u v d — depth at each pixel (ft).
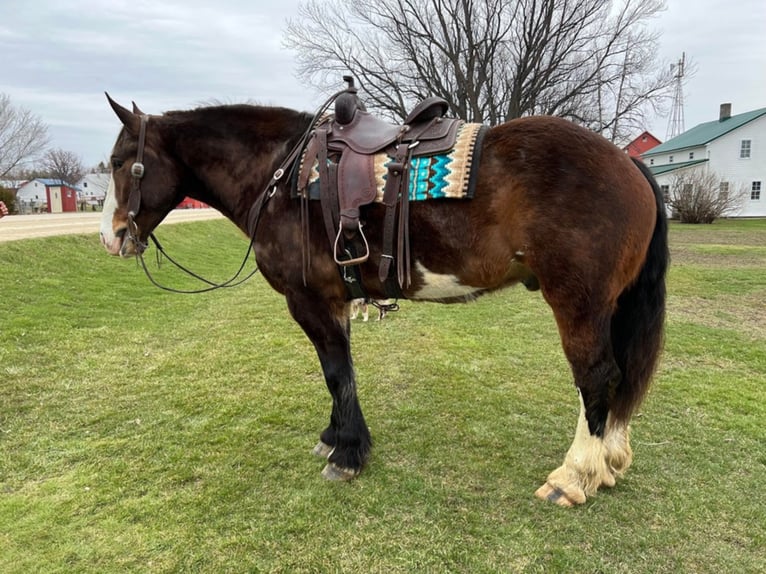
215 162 8.14
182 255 38.01
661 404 10.58
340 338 7.76
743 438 9.02
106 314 19.29
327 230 6.88
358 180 6.63
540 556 6.06
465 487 7.55
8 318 17.17
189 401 10.96
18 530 6.58
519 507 7.02
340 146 6.95
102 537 6.46
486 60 60.85
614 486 7.47
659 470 7.95
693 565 5.90
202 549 6.23
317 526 6.64
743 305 21.25
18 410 10.44
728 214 92.99
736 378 12.22
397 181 6.46
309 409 10.49
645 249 6.40
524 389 11.57
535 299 23.06
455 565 5.93
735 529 6.52
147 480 7.80
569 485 7.07
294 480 7.78
